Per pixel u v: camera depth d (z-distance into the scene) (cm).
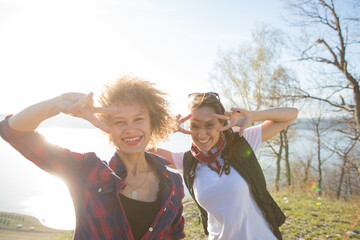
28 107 132
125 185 149
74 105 125
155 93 164
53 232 1836
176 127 193
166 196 162
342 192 1695
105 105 153
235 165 192
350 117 1500
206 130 190
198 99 191
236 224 186
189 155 217
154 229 154
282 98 1600
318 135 1755
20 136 134
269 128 214
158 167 168
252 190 191
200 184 199
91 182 147
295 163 2027
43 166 142
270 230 197
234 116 190
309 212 641
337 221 568
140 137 154
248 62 1664
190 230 554
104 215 145
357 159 1627
